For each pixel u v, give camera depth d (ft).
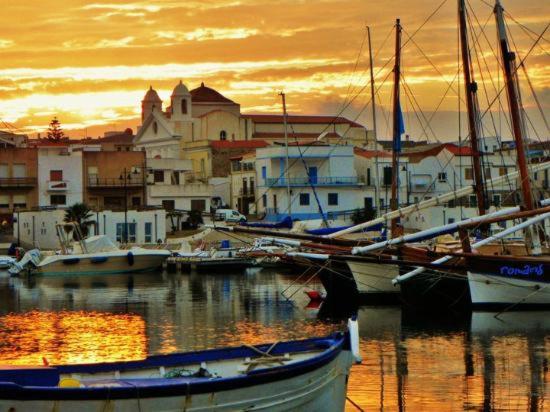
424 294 204.64
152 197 453.58
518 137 199.11
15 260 359.05
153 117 569.23
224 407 90.74
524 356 145.07
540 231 222.69
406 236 196.13
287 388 94.22
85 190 444.55
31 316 208.74
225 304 223.10
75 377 96.68
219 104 606.14
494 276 187.62
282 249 312.29
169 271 334.85
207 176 524.93
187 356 100.94
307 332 173.99
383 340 160.56
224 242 359.46
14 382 87.15
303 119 595.88
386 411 113.91
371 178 453.58
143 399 87.15
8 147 475.72
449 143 473.26
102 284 288.30
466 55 213.46
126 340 171.01
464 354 147.23
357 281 213.66
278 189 443.73
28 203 439.63
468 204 399.85
